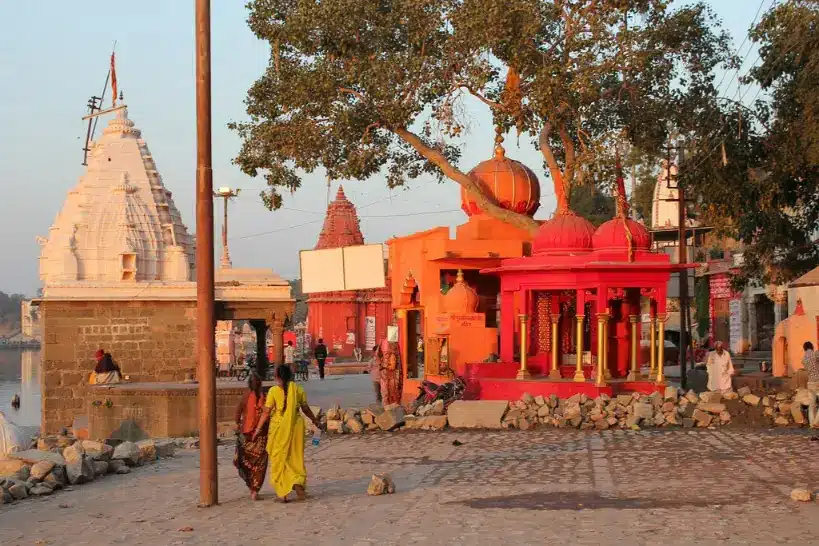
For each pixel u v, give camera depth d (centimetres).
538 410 2052
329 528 1045
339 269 2895
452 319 2550
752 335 4538
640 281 2202
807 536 923
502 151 2903
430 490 1282
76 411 3081
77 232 7025
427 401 2338
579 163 2452
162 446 1886
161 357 3134
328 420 2089
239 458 1284
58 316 3086
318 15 2586
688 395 2050
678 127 2903
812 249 3098
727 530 956
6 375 9375
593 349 2466
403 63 2603
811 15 2489
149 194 7231
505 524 1020
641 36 2567
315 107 2711
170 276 7194
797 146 2688
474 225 2797
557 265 2236
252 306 3042
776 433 1836
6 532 1127
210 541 1008
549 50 2572
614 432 1931
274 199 2889
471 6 2491
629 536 940
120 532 1087
